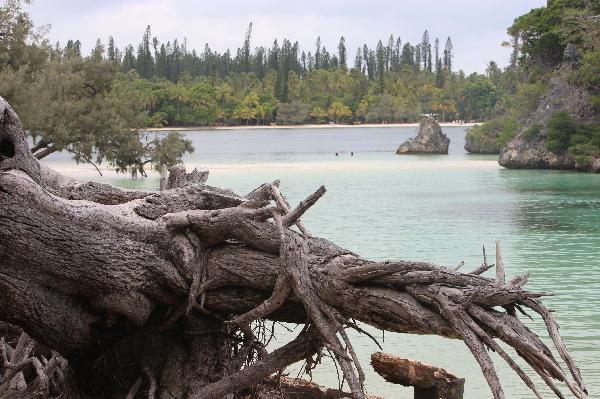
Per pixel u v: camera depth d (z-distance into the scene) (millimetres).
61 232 7461
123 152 53250
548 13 83188
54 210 7461
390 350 14297
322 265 7727
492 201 43625
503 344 14555
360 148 110438
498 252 7684
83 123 50562
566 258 25484
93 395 8406
